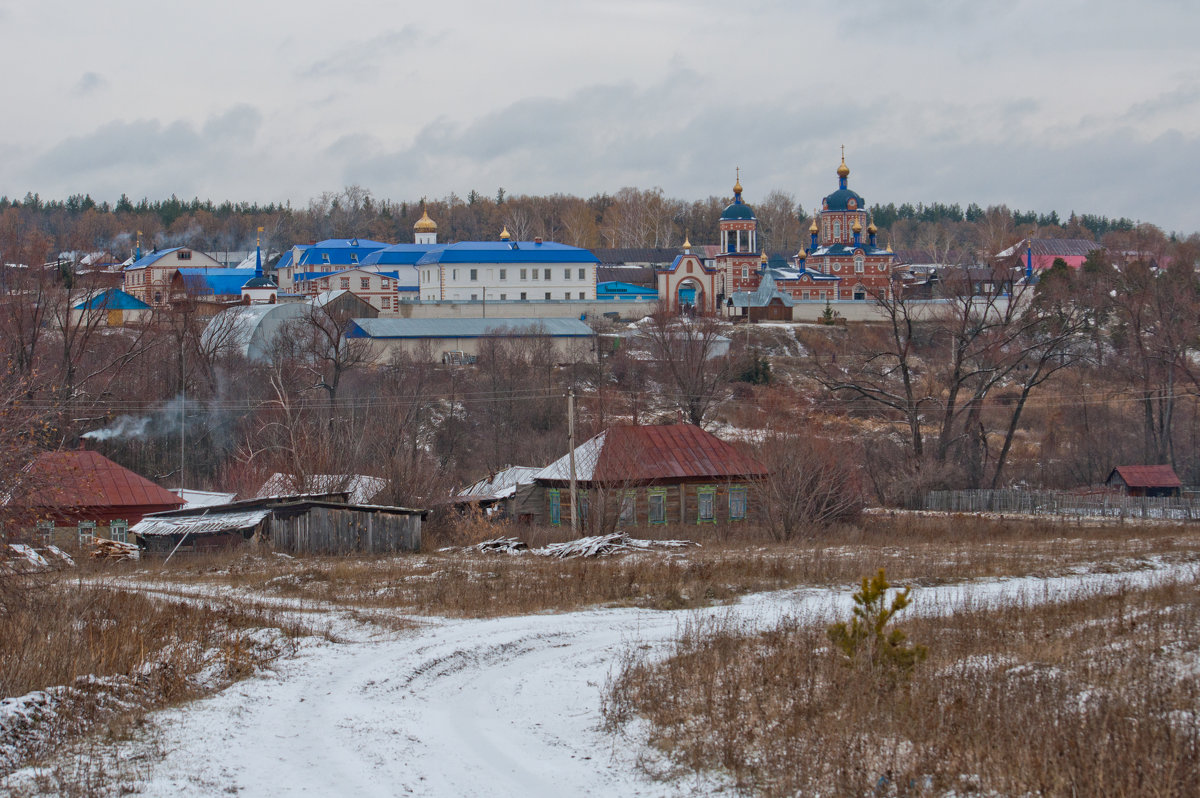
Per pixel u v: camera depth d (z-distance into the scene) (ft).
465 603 96.17
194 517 155.63
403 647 74.43
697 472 167.63
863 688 53.31
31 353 225.97
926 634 71.15
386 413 218.38
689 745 48.32
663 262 618.03
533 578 111.24
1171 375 255.50
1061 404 280.92
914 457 234.38
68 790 41.01
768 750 46.42
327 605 96.73
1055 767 42.06
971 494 222.89
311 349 272.92
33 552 84.69
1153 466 234.99
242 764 45.65
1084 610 80.89
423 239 564.30
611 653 72.90
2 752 46.06
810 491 161.79
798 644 67.41
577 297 476.95
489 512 175.63
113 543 150.51
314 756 47.39
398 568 123.85
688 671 62.03
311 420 209.87
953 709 50.26
